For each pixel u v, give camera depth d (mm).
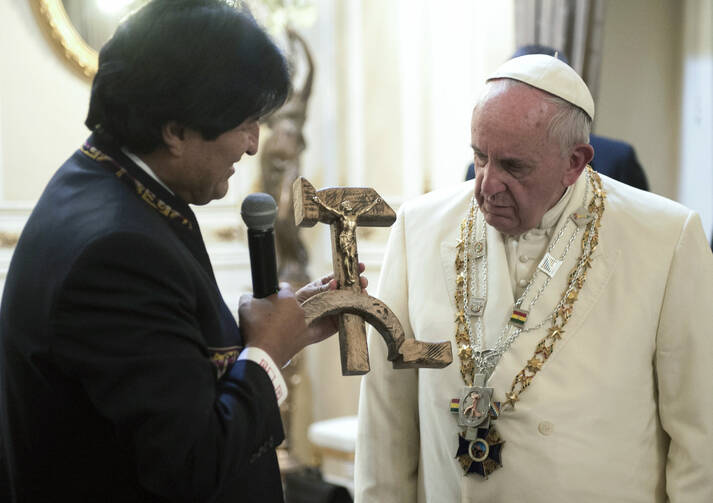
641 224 1957
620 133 5270
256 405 1395
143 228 1340
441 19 5395
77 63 5121
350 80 5570
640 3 5227
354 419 5184
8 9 5004
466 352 1938
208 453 1304
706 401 1871
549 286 1937
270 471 1564
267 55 1438
